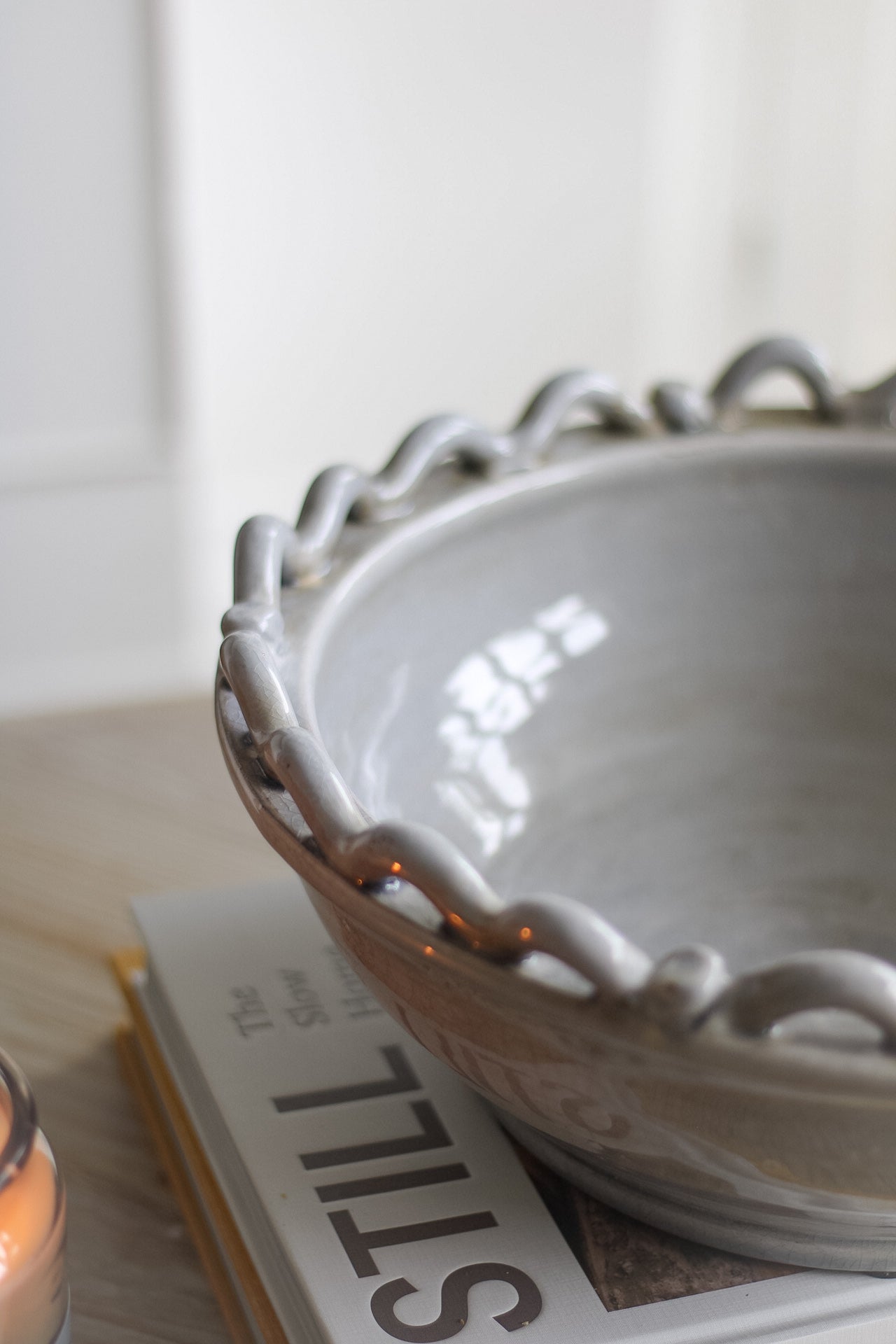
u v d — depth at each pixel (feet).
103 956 1.29
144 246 3.24
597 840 1.18
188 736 1.65
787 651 1.26
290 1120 0.96
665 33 4.10
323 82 3.91
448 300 4.25
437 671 1.12
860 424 1.31
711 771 1.23
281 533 0.97
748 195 4.44
